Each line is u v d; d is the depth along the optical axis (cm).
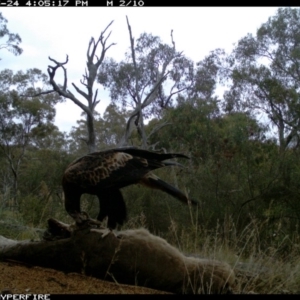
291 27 2461
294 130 1545
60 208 988
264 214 872
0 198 1062
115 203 438
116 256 438
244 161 1034
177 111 1953
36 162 1798
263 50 2486
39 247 457
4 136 2361
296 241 728
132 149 441
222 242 677
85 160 429
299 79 2192
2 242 490
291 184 926
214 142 1438
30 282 432
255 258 592
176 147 1770
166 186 430
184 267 443
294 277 522
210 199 949
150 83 2952
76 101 1404
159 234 873
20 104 2441
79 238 442
